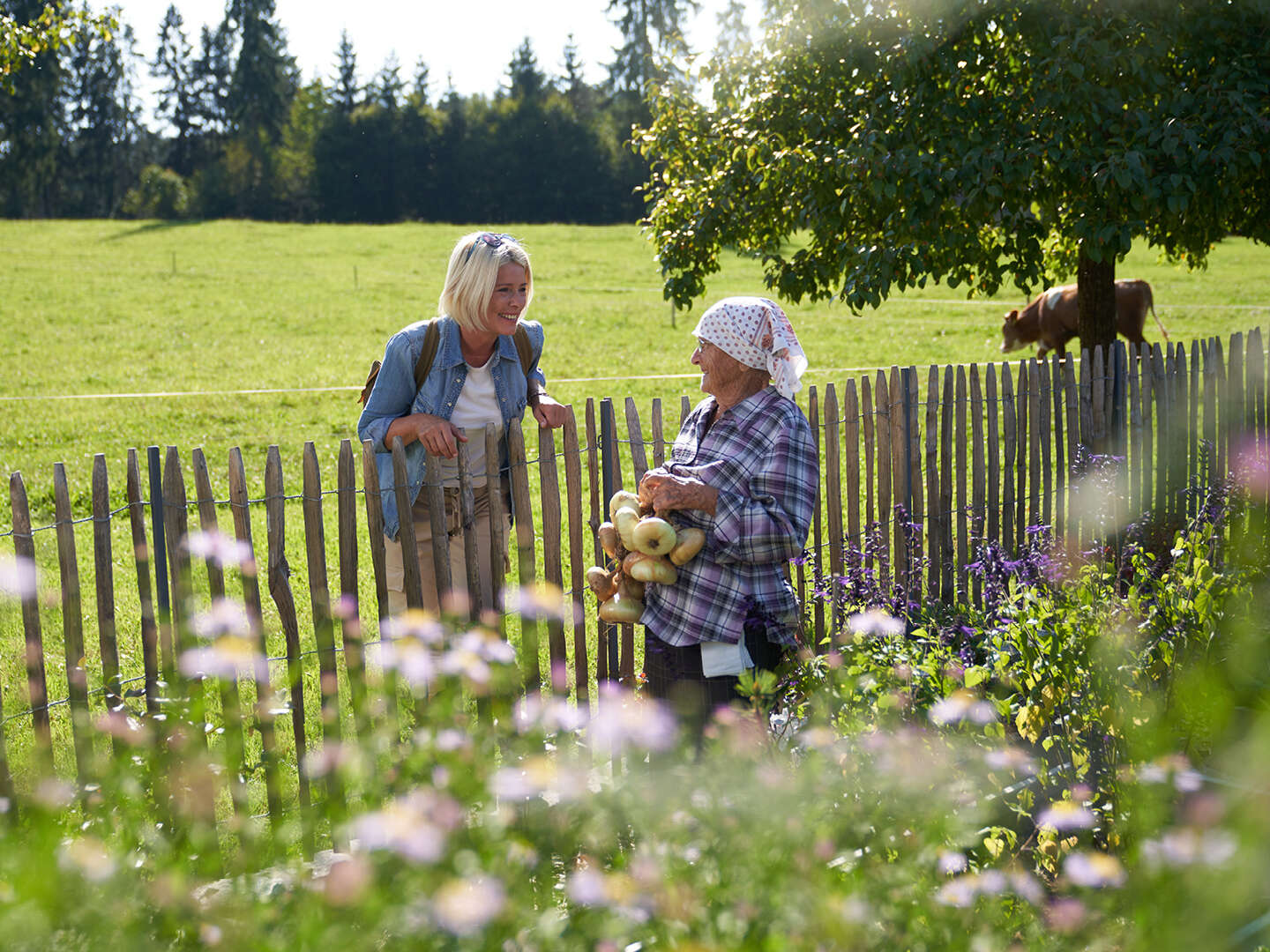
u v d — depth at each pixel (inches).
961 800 95.8
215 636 93.0
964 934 75.5
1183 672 127.7
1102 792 113.0
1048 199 255.1
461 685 89.1
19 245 1562.5
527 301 140.9
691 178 300.0
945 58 244.7
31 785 88.7
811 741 91.4
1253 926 75.5
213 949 66.0
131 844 75.1
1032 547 185.3
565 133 3494.1
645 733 84.1
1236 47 246.8
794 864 74.2
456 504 144.9
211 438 468.8
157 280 1169.4
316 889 71.6
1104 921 79.9
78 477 398.9
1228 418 269.1
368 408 142.3
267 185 3580.2
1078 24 239.8
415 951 64.4
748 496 123.0
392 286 1167.0
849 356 685.3
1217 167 231.5
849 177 247.9
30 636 120.7
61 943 64.1
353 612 118.3
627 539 122.7
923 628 130.2
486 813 74.9
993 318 850.8
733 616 124.6
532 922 68.7
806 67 276.2
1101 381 230.8
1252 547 183.3
